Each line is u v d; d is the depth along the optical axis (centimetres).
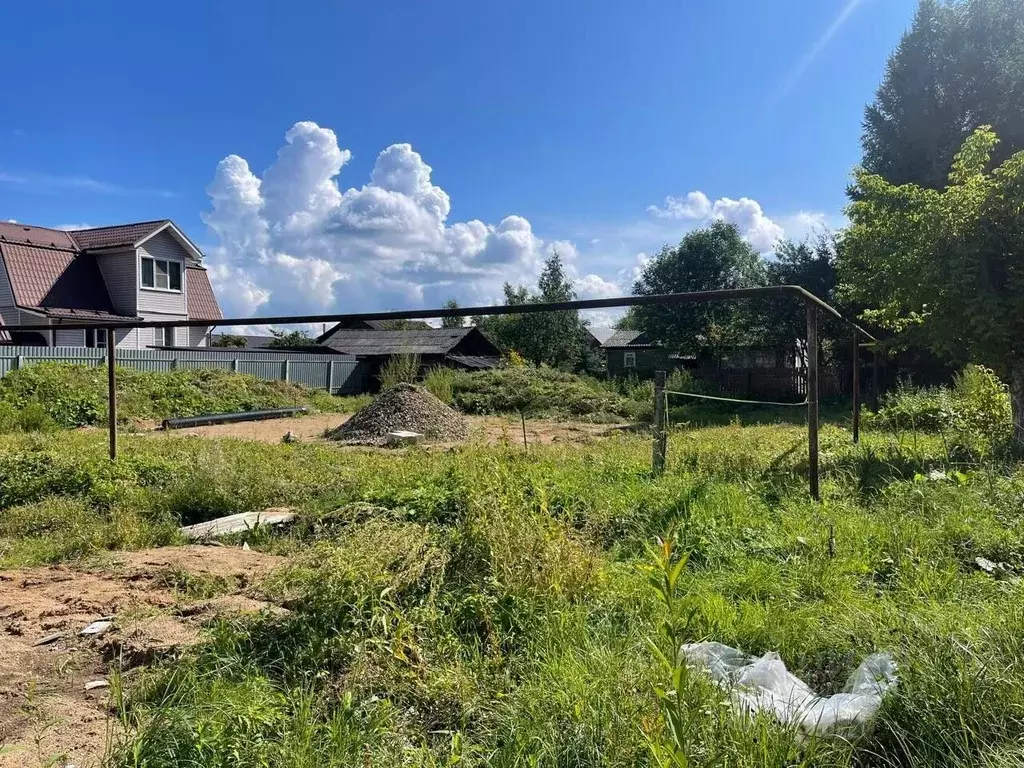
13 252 1995
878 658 255
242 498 645
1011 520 462
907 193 908
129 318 2166
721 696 215
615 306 539
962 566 395
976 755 205
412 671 265
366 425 1304
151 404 1562
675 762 175
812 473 564
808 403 567
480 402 2008
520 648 295
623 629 312
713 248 3027
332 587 324
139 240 2147
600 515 488
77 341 2105
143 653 305
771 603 333
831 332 2273
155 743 218
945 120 2205
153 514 611
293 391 1980
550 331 3850
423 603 325
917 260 859
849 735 216
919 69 2239
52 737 238
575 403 1953
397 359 2283
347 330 3606
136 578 436
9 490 641
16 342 1980
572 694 241
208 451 811
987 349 834
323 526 531
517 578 344
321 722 240
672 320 2980
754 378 2402
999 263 843
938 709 219
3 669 296
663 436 649
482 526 388
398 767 208
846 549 415
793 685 250
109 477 675
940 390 1411
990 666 236
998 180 805
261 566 455
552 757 210
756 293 529
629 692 235
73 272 2128
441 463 747
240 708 230
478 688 260
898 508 509
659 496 526
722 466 697
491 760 215
